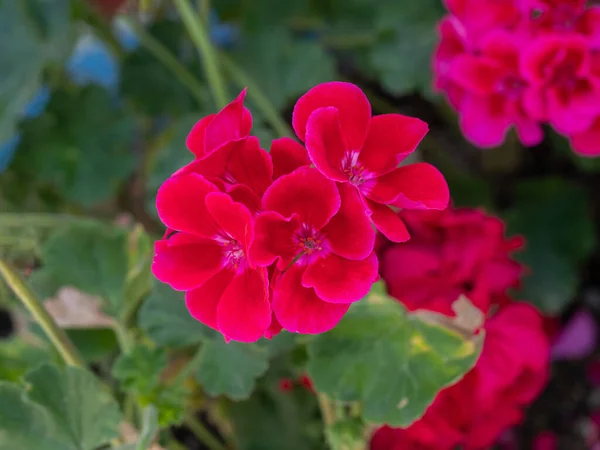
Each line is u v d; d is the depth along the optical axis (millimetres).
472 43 358
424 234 335
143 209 521
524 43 342
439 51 386
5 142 439
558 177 554
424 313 314
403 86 491
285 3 501
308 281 246
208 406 420
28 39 462
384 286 320
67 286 352
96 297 353
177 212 253
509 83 356
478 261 329
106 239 357
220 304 253
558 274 539
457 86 381
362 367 320
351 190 247
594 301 563
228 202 241
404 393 317
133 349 327
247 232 240
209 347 325
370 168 264
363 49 526
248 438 424
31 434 307
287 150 255
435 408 336
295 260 252
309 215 249
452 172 545
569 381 549
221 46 506
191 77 485
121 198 524
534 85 338
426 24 483
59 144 476
